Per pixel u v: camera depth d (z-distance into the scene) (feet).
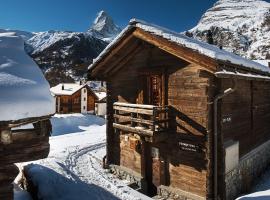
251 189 39.75
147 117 38.40
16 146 16.26
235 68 33.19
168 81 35.45
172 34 34.27
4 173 16.11
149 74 37.60
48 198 23.86
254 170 42.73
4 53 17.28
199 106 32.42
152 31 33.19
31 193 26.22
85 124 110.73
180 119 34.32
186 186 33.91
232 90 30.94
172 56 34.99
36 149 16.83
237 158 35.58
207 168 31.35
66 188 25.89
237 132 37.29
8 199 16.24
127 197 33.32
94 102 164.55
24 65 17.13
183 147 34.06
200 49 29.09
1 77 15.19
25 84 15.47
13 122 14.39
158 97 37.24
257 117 45.73
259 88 46.91
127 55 40.27
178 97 34.45
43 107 15.26
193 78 32.91
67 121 107.04
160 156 36.86
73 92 153.69
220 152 31.76
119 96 42.80
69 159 49.37
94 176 41.22
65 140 68.28
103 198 27.22
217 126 31.86
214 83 31.27
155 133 33.27
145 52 38.42
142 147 38.55
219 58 28.45
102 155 51.80
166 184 36.24
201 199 31.94
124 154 42.70
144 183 38.19
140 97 39.04
